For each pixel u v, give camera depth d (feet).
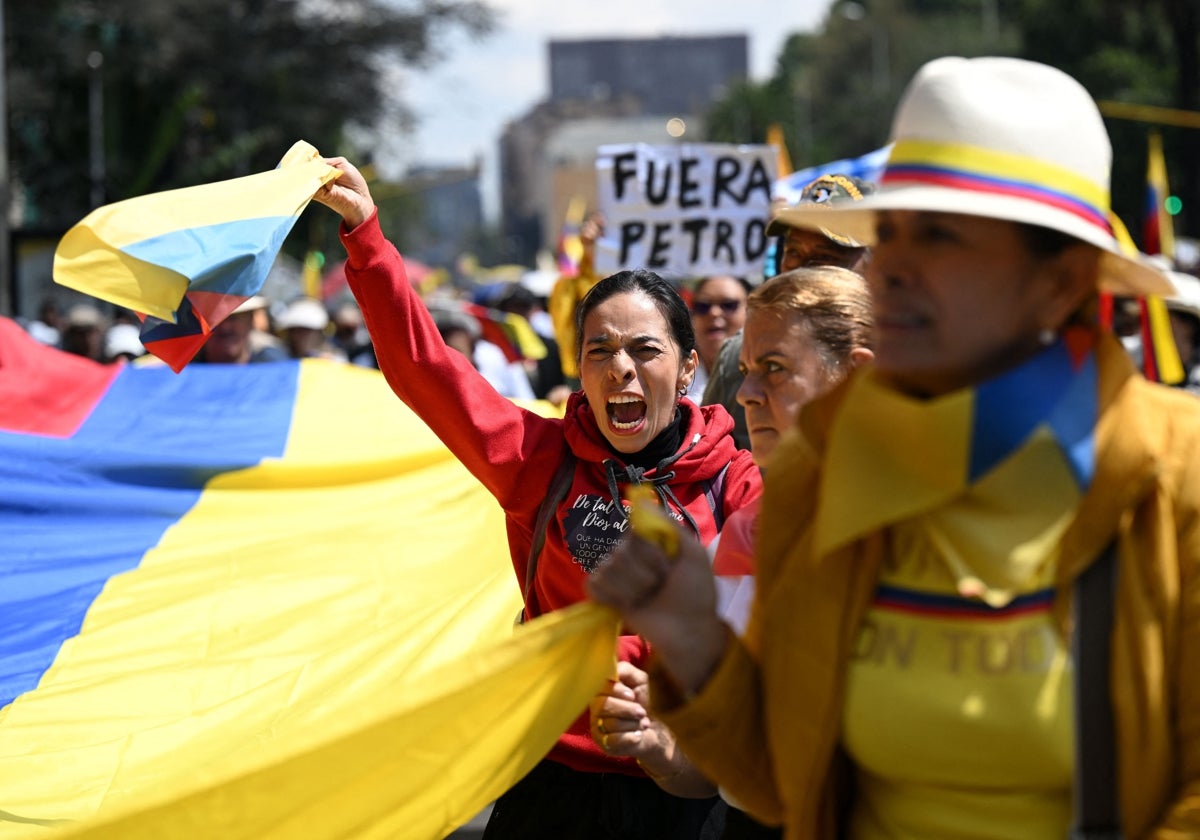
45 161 163.63
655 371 16.07
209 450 28.07
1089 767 9.32
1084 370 9.34
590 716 15.37
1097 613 9.32
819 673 9.89
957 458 8.98
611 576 10.34
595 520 16.08
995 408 8.93
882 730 9.69
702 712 10.30
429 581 23.21
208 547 24.80
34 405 28.81
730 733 10.44
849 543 9.80
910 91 9.60
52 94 157.99
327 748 11.00
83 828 10.99
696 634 10.28
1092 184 9.32
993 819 9.70
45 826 15.48
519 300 66.64
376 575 23.16
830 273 13.67
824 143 335.47
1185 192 164.25
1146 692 9.20
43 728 17.88
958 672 9.50
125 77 162.20
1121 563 9.29
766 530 10.41
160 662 19.94
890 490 9.34
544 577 16.38
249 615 21.63
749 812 11.07
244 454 27.91
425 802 11.68
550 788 15.88
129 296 14.02
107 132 161.79
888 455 9.38
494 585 20.93
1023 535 9.05
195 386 30.86
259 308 44.57
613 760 15.60
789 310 13.38
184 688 19.12
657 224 35.40
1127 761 9.27
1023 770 9.55
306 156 15.98
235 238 14.60
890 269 9.49
